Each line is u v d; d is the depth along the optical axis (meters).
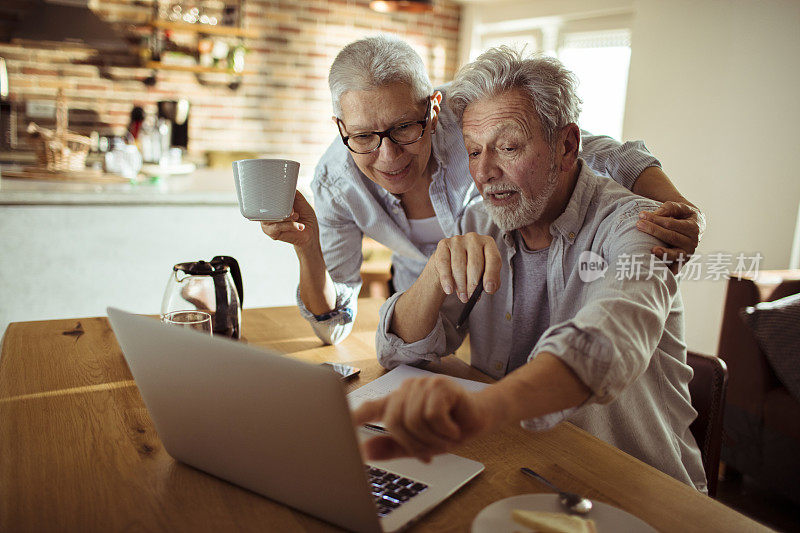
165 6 4.38
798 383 1.96
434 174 1.47
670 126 3.61
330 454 0.63
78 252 2.57
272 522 0.69
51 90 4.18
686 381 1.16
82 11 3.96
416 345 1.16
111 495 0.74
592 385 0.71
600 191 1.16
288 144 5.01
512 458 0.85
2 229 2.43
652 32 3.69
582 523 0.65
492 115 1.03
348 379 1.14
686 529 0.70
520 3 4.84
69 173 2.99
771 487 2.16
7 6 3.81
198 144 4.69
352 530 0.67
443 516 0.71
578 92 1.08
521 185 1.06
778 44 3.05
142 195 2.63
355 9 5.02
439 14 5.31
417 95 1.24
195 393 0.71
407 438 0.62
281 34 4.80
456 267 0.99
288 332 1.44
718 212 3.37
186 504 0.72
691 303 3.40
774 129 3.09
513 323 1.25
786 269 3.07
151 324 0.70
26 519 0.68
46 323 1.43
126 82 4.37
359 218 1.58
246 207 1.10
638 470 0.83
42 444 0.86
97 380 1.09
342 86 1.21
